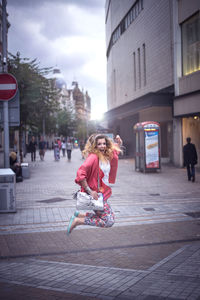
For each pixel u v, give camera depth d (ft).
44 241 17.84
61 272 13.15
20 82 53.93
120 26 108.88
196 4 54.44
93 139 13.48
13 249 16.57
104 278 12.34
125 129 111.55
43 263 14.44
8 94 27.76
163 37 70.90
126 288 11.31
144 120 87.40
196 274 12.32
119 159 92.63
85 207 12.97
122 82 107.96
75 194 13.39
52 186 40.57
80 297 10.71
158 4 72.69
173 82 67.21
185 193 33.22
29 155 132.26
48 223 21.75
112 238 18.15
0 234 19.33
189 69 58.65
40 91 57.93
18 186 40.91
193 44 57.00
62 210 25.81
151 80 79.05
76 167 69.72
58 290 11.31
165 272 12.70
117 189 36.52
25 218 23.22
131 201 29.12
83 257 15.26
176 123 62.54
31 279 12.45
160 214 23.79
